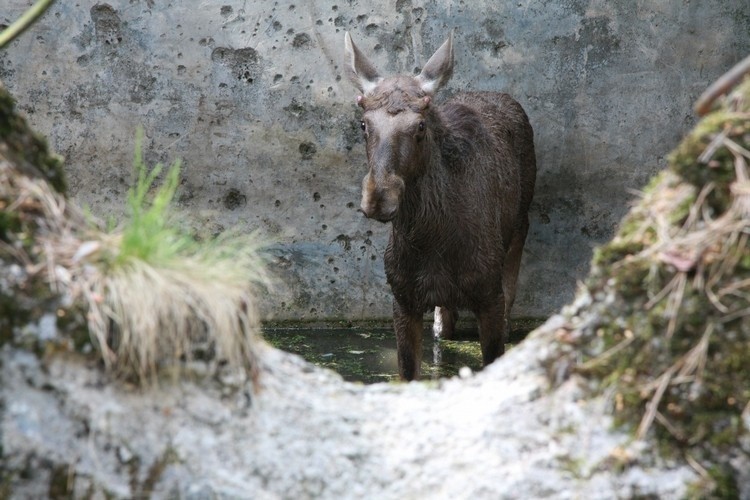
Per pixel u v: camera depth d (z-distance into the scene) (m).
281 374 8.49
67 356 7.25
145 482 7.25
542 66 18.23
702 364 7.38
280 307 18.77
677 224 7.71
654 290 7.64
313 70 18.06
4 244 7.36
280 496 7.56
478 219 14.65
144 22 17.77
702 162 7.59
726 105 7.98
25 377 7.09
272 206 18.53
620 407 7.61
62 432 7.09
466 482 7.70
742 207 7.40
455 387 8.77
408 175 13.16
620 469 7.43
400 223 14.19
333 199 18.53
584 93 18.30
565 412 7.80
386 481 7.87
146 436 7.32
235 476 7.46
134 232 7.74
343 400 8.58
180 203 18.45
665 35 18.06
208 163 18.33
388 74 18.20
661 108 18.33
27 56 17.80
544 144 18.52
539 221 18.83
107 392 7.31
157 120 18.16
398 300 15.06
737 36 18.05
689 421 7.42
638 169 18.56
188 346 7.59
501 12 18.03
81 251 7.57
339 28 17.97
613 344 7.79
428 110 13.47
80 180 18.30
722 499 7.21
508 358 8.72
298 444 7.85
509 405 8.07
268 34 17.92
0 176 7.64
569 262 18.94
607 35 18.08
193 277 7.82
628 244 7.91
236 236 18.48
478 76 18.30
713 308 7.43
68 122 18.09
